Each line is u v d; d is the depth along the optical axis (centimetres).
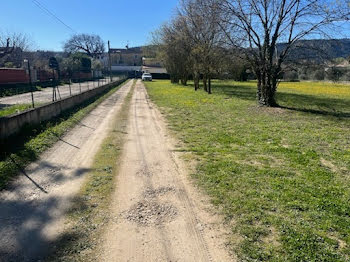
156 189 487
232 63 1834
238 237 350
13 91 2359
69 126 993
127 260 309
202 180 524
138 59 10900
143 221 386
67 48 9544
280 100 2083
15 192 468
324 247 329
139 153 696
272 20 1417
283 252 320
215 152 709
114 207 423
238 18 1460
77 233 355
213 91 2914
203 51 2433
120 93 2672
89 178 530
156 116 1301
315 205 427
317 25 1352
